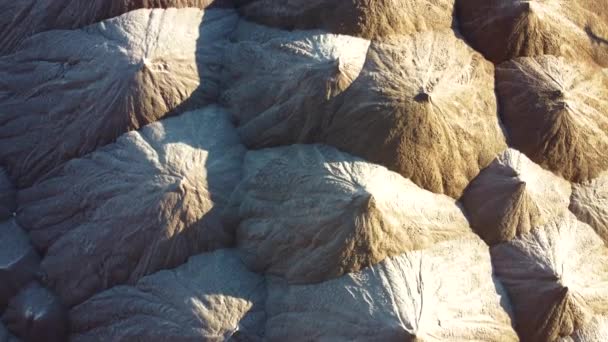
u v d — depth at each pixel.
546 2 6.84
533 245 6.21
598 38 7.02
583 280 6.16
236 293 6.20
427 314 5.73
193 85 6.56
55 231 6.64
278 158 6.38
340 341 5.84
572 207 6.49
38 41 6.86
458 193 6.38
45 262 6.66
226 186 6.38
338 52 6.29
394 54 6.39
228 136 6.54
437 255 6.08
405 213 6.04
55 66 6.73
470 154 6.36
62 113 6.63
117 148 6.43
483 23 6.79
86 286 6.48
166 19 6.62
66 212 6.58
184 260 6.31
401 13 6.54
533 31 6.68
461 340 5.83
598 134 6.63
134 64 6.36
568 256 6.19
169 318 6.15
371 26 6.46
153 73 6.38
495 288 6.16
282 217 6.19
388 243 5.95
